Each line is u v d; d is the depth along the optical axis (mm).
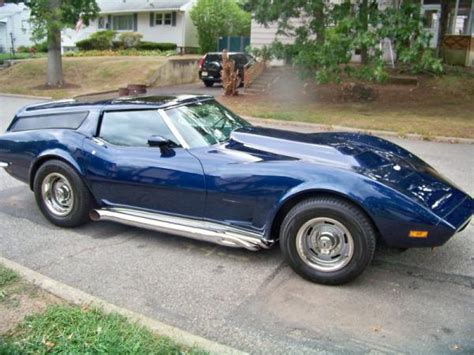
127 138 4242
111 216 4270
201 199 3797
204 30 30172
